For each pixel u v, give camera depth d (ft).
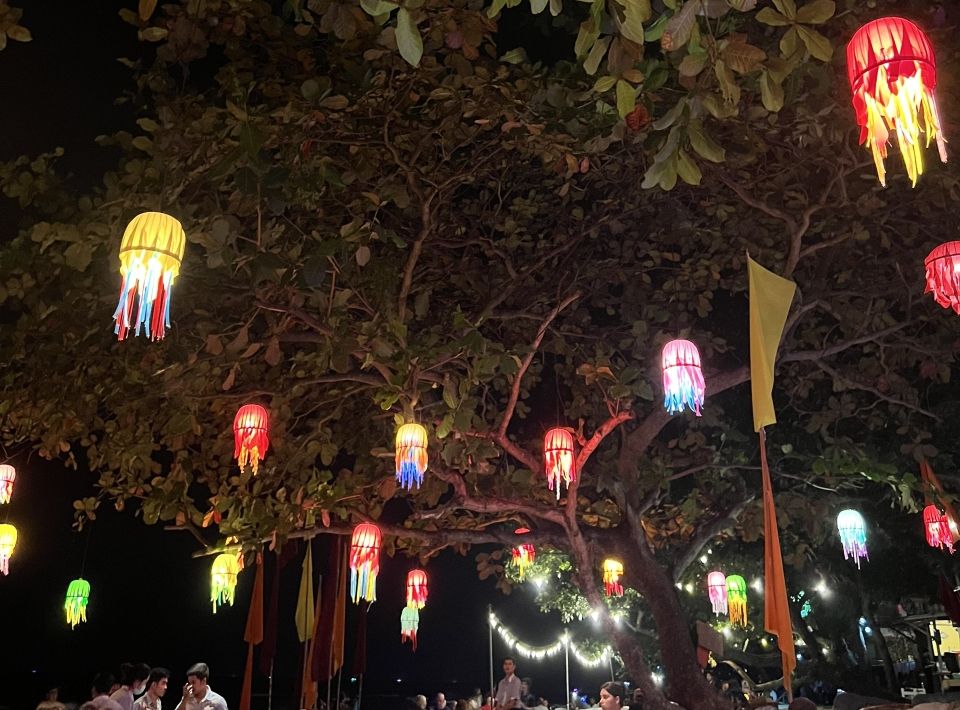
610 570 37.65
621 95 11.36
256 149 15.89
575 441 28.40
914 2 24.08
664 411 31.30
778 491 36.88
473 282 34.47
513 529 36.78
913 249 31.65
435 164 27.78
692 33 11.14
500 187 33.73
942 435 35.42
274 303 23.52
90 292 23.89
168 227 14.46
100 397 27.48
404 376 23.93
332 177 21.81
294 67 27.35
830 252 31.35
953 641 58.23
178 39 22.89
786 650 16.96
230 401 30.27
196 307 26.32
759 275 19.07
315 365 28.32
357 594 28.66
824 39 10.38
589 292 35.53
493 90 24.03
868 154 26.76
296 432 34.78
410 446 24.02
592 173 33.24
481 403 34.83
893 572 46.32
